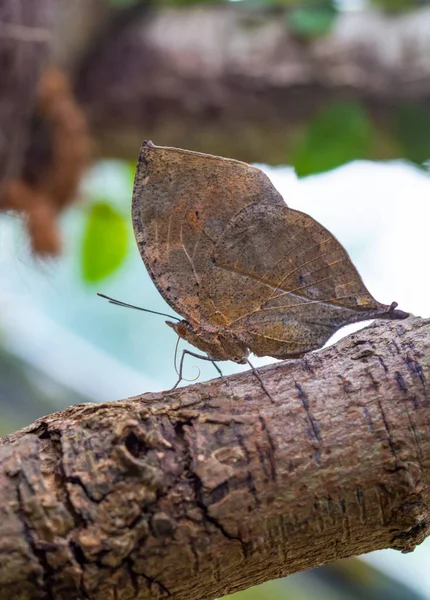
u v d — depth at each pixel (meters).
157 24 1.74
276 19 1.72
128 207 1.98
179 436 1.49
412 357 1.50
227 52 1.71
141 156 1.52
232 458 1.48
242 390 1.50
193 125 1.75
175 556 1.48
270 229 1.53
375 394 1.49
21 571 1.47
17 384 2.13
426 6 1.71
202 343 1.54
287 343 1.54
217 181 1.53
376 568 1.79
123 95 1.72
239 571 1.49
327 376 1.50
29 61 1.66
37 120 1.71
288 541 1.49
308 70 1.71
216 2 1.77
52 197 1.72
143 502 1.48
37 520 1.48
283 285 1.54
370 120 1.71
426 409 1.49
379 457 1.49
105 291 2.29
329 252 1.53
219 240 1.53
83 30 1.71
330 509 1.49
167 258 1.53
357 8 1.72
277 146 1.76
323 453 1.49
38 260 1.72
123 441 1.48
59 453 1.48
